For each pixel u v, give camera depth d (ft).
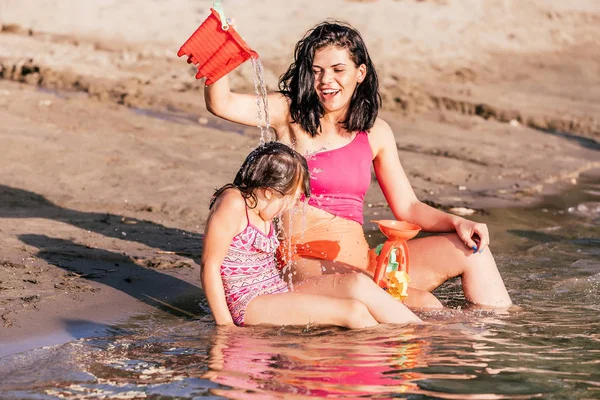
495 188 43.47
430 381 17.76
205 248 21.66
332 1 93.35
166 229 31.89
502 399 16.94
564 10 108.78
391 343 20.18
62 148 42.42
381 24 87.56
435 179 44.27
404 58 78.43
